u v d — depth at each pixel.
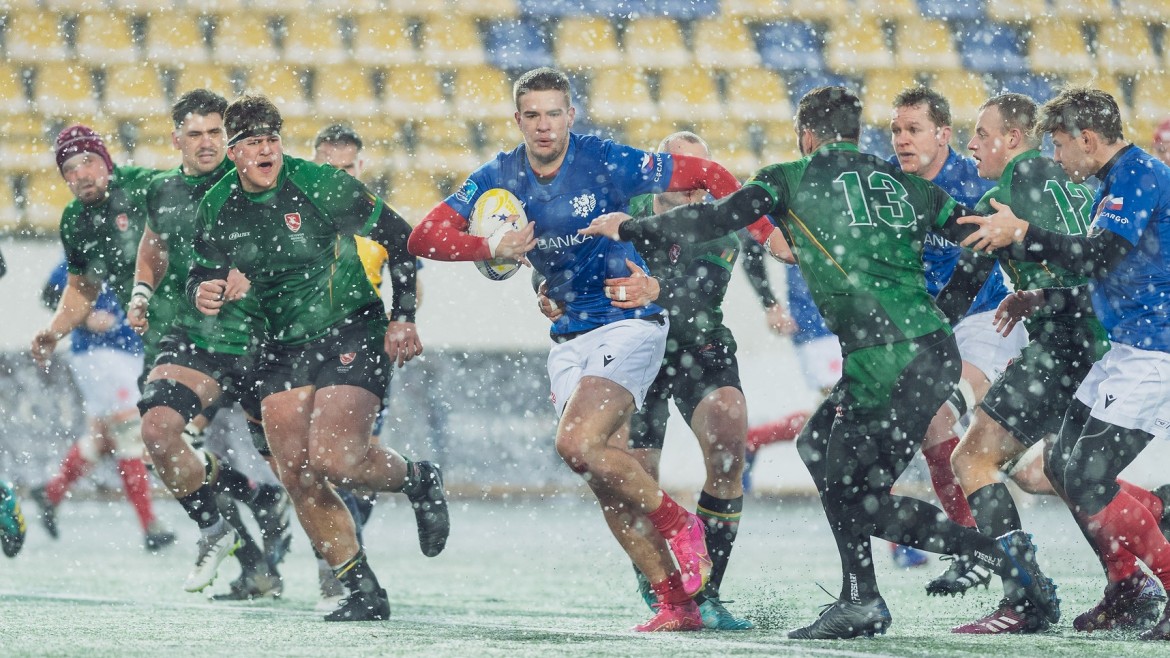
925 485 40.16
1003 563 14.09
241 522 20.62
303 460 16.83
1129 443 14.27
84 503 42.72
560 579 23.92
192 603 19.50
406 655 12.66
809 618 17.03
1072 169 14.66
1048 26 55.56
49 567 26.19
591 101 52.72
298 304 17.03
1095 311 14.85
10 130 49.88
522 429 42.06
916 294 13.78
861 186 13.79
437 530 18.52
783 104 53.69
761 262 23.98
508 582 23.33
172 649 13.25
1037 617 14.38
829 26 55.25
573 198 15.21
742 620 15.80
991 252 14.07
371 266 18.42
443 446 41.25
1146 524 14.15
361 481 17.42
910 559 24.11
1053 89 54.50
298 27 53.25
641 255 15.77
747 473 35.19
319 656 12.64
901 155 16.84
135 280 20.92
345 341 17.12
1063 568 24.08
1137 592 14.77
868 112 53.28
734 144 52.53
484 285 42.22
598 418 14.68
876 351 13.58
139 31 52.44
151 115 50.88
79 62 51.44
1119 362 14.43
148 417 18.78
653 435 17.61
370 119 51.62
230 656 12.66
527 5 54.62
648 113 52.78
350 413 16.58
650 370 15.26
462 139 51.75
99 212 22.16
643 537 15.08
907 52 54.84
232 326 19.53
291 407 16.95
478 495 41.50
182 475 19.16
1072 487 14.51
